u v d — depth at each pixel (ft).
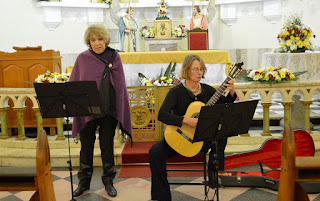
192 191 12.97
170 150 11.43
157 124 17.02
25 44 28.55
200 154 15.44
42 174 8.41
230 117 9.53
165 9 28.25
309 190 12.06
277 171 13.74
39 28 29.01
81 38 30.76
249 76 16.62
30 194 13.26
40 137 8.64
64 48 30.22
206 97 11.65
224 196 12.44
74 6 29.58
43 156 8.44
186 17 32.12
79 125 12.57
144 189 13.24
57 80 16.31
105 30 12.19
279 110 21.58
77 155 15.70
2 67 18.39
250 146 16.39
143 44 32.09
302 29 22.24
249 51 31.48
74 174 15.02
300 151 13.87
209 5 28.78
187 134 11.19
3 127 17.72
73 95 10.77
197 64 11.03
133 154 15.51
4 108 17.46
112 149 12.88
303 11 28.68
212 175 12.12
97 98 10.78
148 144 16.81
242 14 31.22
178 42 29.12
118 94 12.46
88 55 12.35
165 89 16.75
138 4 31.01
